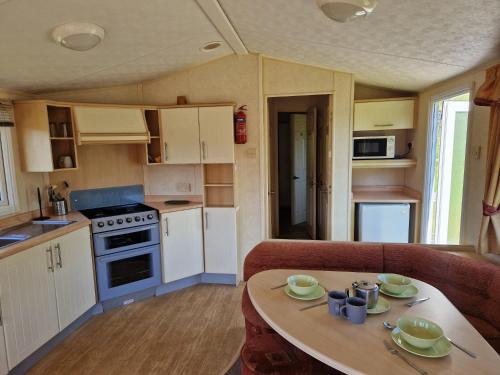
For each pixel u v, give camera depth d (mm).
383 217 3971
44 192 3307
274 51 3367
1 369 2105
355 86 4355
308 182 5223
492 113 2199
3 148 2891
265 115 3729
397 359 1252
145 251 3387
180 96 3727
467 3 1707
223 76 3686
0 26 1930
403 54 2691
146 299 3461
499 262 2387
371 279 1994
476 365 1217
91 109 3223
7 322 2154
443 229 3848
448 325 1482
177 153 3633
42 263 2461
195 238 3678
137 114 3463
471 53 2391
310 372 1680
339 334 1418
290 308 1647
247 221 3850
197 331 2846
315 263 2502
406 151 4371
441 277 2301
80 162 3531
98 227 3098
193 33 2719
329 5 1737
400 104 4000
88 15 2027
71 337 2783
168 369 2367
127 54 2846
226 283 3805
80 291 2896
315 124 4605
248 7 2260
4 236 2482
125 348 2623
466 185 2830
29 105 2924
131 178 3871
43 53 2416
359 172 4574
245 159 3764
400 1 1783
